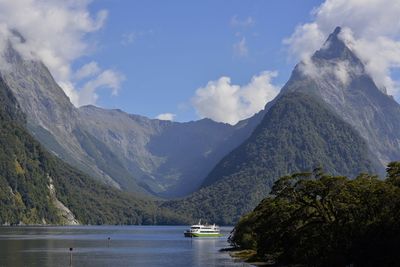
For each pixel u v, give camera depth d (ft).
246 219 645.51
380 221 334.24
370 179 393.29
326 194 375.86
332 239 360.89
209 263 510.58
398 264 310.65
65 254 621.72
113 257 596.70
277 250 423.23
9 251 646.74
